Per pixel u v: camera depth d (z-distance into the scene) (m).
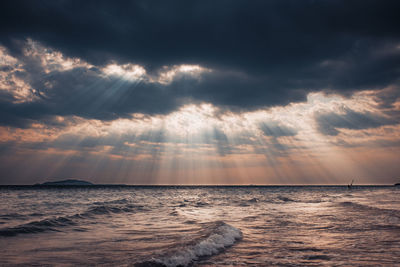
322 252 8.98
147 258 7.51
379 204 32.12
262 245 10.12
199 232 12.34
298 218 18.73
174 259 7.57
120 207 26.14
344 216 19.42
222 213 22.78
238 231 12.84
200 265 7.36
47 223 14.87
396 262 7.70
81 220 17.12
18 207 27.31
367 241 10.85
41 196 53.62
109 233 12.77
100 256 8.27
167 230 13.67
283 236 11.99
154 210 25.38
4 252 8.78
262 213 22.59
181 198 50.56
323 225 15.33
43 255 8.43
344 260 7.92
